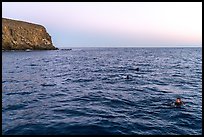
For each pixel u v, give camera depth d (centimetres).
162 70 3462
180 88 1959
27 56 6488
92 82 2250
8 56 6241
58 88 1898
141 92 1745
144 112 1201
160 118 1105
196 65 4419
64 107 1271
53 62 4888
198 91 1828
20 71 3114
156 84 2159
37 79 2416
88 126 962
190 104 1393
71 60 5684
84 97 1540
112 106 1312
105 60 5884
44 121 1020
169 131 945
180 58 6931
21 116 1097
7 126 954
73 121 1023
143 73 3042
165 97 1576
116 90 1820
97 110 1221
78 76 2706
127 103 1388
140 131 934
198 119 1103
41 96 1565
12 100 1438
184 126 1008
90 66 4097
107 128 948
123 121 1043
